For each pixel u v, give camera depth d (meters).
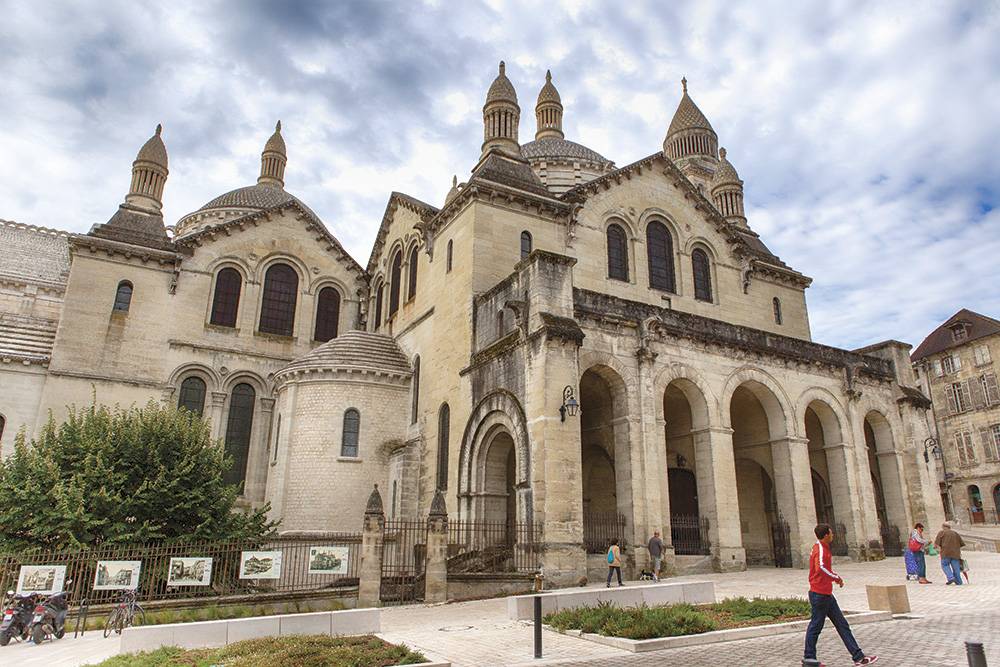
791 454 29.58
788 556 28.80
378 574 19.97
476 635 14.25
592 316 25.59
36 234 47.50
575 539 21.94
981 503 57.69
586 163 46.69
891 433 34.12
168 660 11.89
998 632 12.66
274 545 27.89
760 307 38.31
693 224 36.91
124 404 33.56
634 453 25.00
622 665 11.12
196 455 24.50
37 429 31.70
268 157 53.50
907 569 22.23
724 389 28.47
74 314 33.78
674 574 24.56
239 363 36.97
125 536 21.22
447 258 32.31
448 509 27.66
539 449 22.55
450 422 28.86
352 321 41.19
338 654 11.60
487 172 32.59
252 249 39.16
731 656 11.58
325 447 30.22
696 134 61.06
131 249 35.53
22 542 21.39
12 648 15.33
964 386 60.50
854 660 10.33
